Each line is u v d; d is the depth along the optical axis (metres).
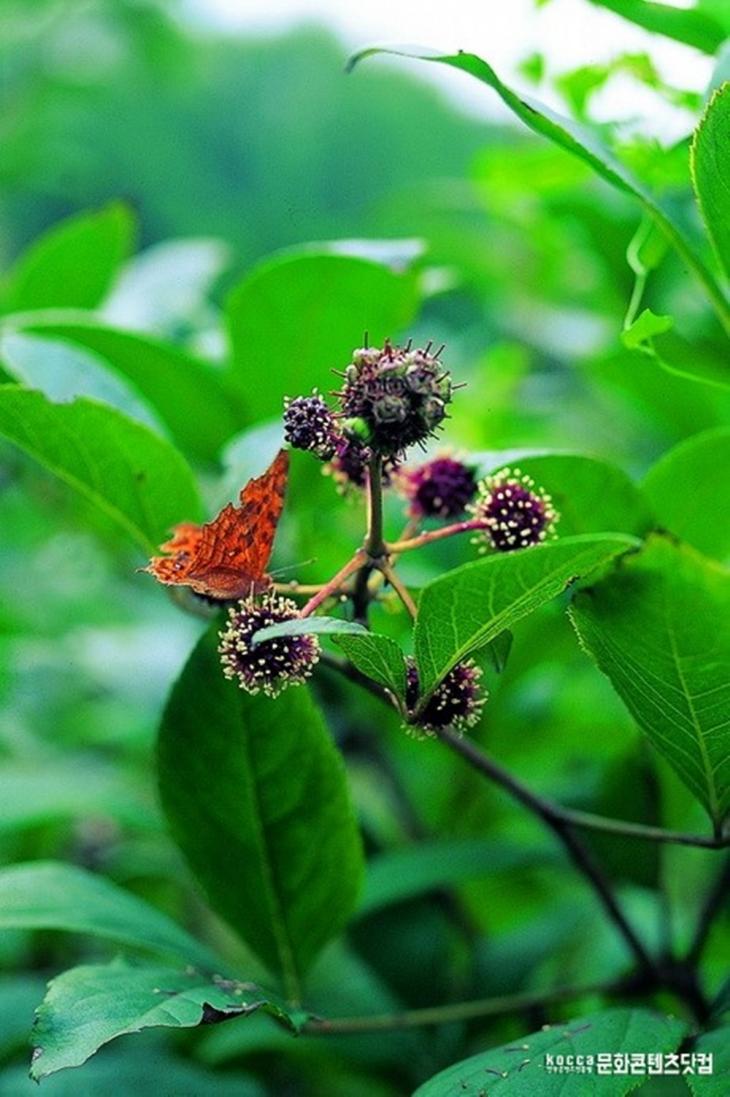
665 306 0.93
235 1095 0.88
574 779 0.91
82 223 0.94
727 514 0.82
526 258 1.24
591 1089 0.69
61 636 1.19
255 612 0.70
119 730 1.05
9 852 1.03
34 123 2.02
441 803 0.98
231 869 0.77
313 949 0.78
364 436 0.68
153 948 0.76
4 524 1.30
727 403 0.93
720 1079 0.69
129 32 2.17
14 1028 0.86
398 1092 0.86
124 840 1.07
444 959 0.86
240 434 0.89
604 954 0.98
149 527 0.79
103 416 0.76
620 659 0.71
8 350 0.80
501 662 0.70
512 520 0.72
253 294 0.85
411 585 0.72
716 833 0.74
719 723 0.71
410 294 0.85
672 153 0.81
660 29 0.78
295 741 0.76
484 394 1.21
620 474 0.77
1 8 2.03
